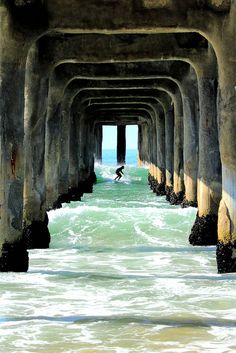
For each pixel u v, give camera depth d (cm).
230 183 2305
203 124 3184
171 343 1393
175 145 4672
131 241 3356
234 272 2298
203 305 1734
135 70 3906
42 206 3128
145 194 6606
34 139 3123
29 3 2359
